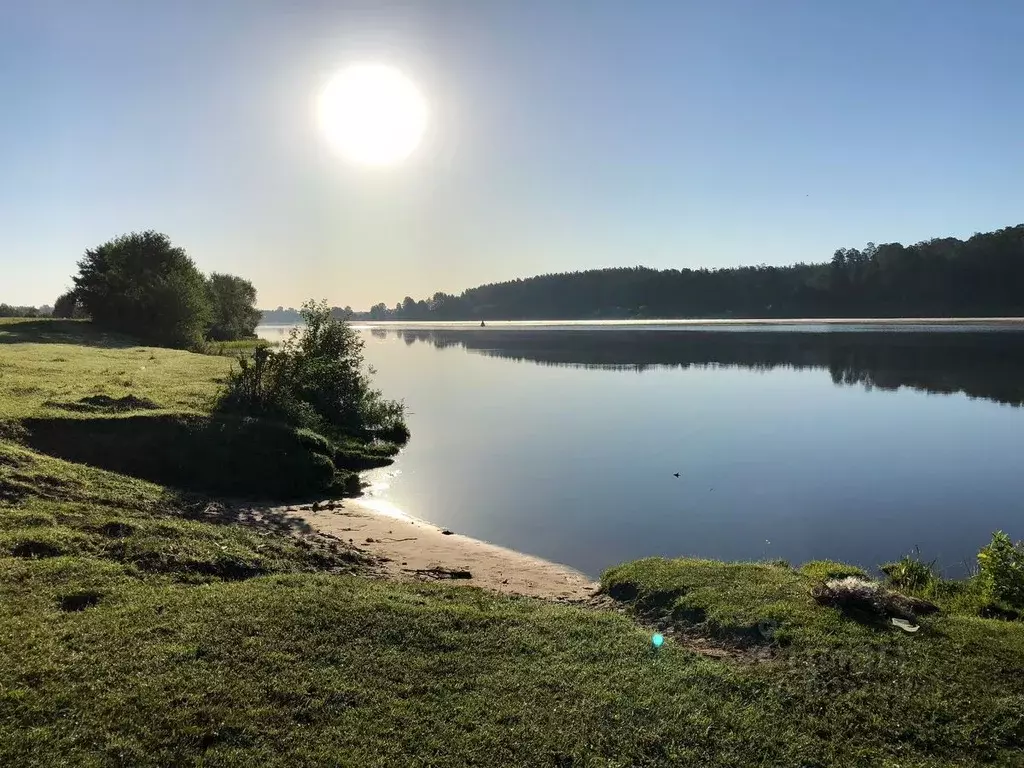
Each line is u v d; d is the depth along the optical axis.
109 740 4.61
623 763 4.77
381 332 134.62
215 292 68.12
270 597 7.11
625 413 28.19
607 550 12.15
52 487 10.17
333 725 5.00
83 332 43.50
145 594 6.90
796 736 5.14
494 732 5.04
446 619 6.94
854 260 145.12
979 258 119.69
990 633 6.71
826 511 14.58
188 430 15.61
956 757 4.95
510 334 107.69
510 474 17.95
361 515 13.75
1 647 5.57
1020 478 17.33
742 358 53.91
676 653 6.51
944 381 37.78
